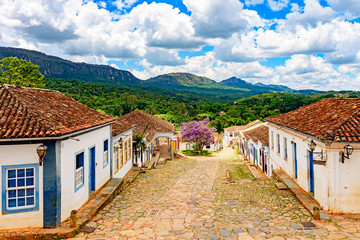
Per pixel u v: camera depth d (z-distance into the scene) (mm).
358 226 7902
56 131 7562
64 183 8234
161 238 7328
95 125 10602
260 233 7566
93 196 10992
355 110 10078
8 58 36000
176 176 18297
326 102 13898
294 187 12336
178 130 60719
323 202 9281
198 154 41938
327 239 6953
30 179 7664
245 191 13258
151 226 8336
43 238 7215
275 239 7086
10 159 7379
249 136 27359
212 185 15172
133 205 10789
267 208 10188
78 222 8188
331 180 8938
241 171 21547
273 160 17547
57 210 7754
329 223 8227
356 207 8898
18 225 7539
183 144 53625
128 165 17906
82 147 9820
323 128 9609
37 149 7285
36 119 7953
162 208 10414
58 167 7812
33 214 7625
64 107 10945
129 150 18297
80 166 9922
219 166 24719
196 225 8414
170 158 30375
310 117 12594
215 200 11727
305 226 8016
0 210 7395
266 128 24359
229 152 48688
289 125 12914
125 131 16094
